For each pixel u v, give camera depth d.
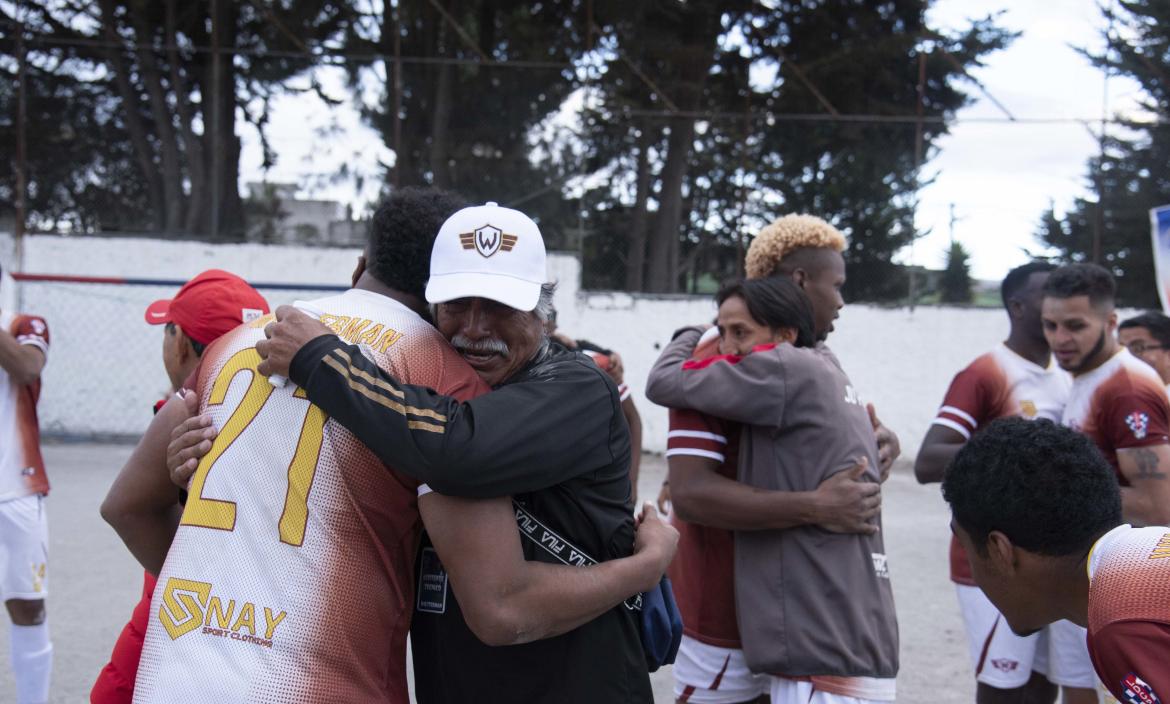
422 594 1.85
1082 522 1.57
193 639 1.60
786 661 2.50
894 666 2.58
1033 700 3.49
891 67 10.93
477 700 1.80
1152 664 1.36
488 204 1.84
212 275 2.46
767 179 11.11
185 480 1.77
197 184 10.89
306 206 10.98
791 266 3.21
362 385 1.60
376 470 1.66
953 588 5.98
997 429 1.73
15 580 3.65
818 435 2.57
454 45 10.96
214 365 1.84
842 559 2.54
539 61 11.01
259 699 1.55
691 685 2.87
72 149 10.75
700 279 11.15
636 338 11.00
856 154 10.99
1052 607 1.68
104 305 10.77
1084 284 3.06
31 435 3.80
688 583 2.90
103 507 1.96
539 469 1.64
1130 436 2.98
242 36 10.86
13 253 10.70
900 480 10.02
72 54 10.69
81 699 3.91
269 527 1.63
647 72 11.06
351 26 10.91
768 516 2.53
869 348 10.96
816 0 10.95
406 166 10.97
